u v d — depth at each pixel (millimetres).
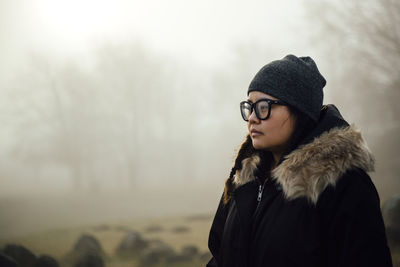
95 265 7500
